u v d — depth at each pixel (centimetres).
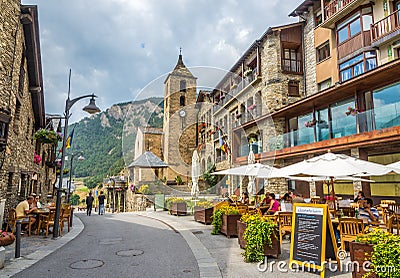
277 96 1677
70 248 587
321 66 1598
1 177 735
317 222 400
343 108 1266
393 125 962
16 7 765
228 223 680
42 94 1148
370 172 575
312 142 1299
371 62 1246
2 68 710
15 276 395
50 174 1867
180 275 394
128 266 443
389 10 1191
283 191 1534
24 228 784
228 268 424
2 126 656
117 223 1055
